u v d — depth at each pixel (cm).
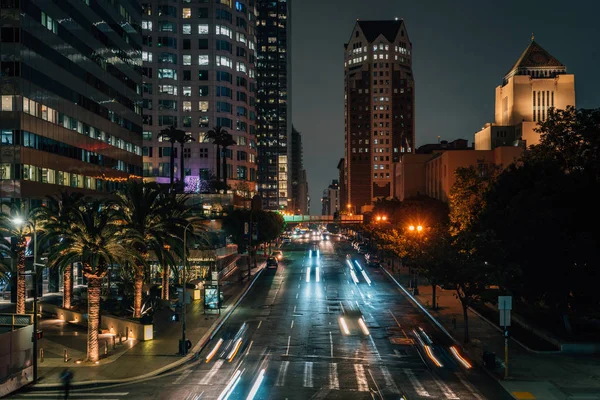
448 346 3878
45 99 6644
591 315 4594
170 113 15250
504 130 14775
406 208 11144
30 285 5984
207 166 15238
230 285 7419
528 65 16700
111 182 8969
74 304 5406
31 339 3095
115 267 5947
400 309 5453
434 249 4309
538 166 5041
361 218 18812
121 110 9531
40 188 6481
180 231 4906
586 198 4206
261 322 4797
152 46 15188
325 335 4228
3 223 4591
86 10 7962
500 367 3294
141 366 3338
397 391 2828
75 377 3102
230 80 15775
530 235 4009
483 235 4284
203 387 2909
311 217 19925
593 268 3856
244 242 9956
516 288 4150
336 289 6950
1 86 6066
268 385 2930
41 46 6562
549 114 5559
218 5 15512
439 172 12462
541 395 2778
